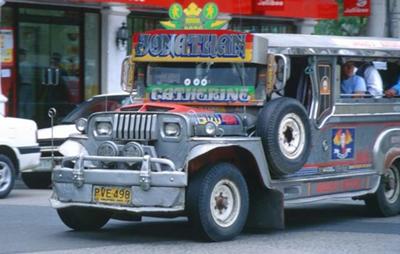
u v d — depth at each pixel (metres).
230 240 10.46
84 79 22.80
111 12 22.41
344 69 12.21
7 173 15.09
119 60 22.86
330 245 10.40
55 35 22.17
